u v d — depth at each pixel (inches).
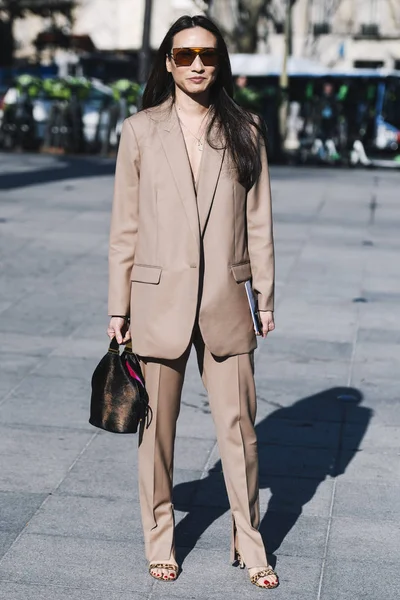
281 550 206.7
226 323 187.3
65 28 2096.5
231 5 1471.5
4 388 308.8
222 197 185.8
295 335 380.2
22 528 213.0
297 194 797.2
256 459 193.8
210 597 186.2
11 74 1736.0
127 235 191.0
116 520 217.9
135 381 188.4
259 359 347.3
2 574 192.4
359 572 197.8
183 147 185.3
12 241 555.8
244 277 189.6
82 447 261.4
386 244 576.4
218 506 227.3
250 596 187.2
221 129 185.6
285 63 1221.7
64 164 1004.6
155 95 192.2
